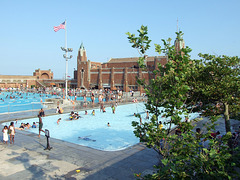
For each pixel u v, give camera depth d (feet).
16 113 90.94
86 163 35.76
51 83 293.64
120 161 36.63
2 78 305.53
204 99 33.99
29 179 29.71
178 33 17.98
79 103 130.00
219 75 32.22
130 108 118.11
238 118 35.91
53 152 41.70
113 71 241.76
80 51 299.79
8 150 42.73
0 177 30.32
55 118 85.46
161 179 15.69
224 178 14.49
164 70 17.99
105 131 64.03
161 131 16.67
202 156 14.48
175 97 17.20
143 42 17.78
